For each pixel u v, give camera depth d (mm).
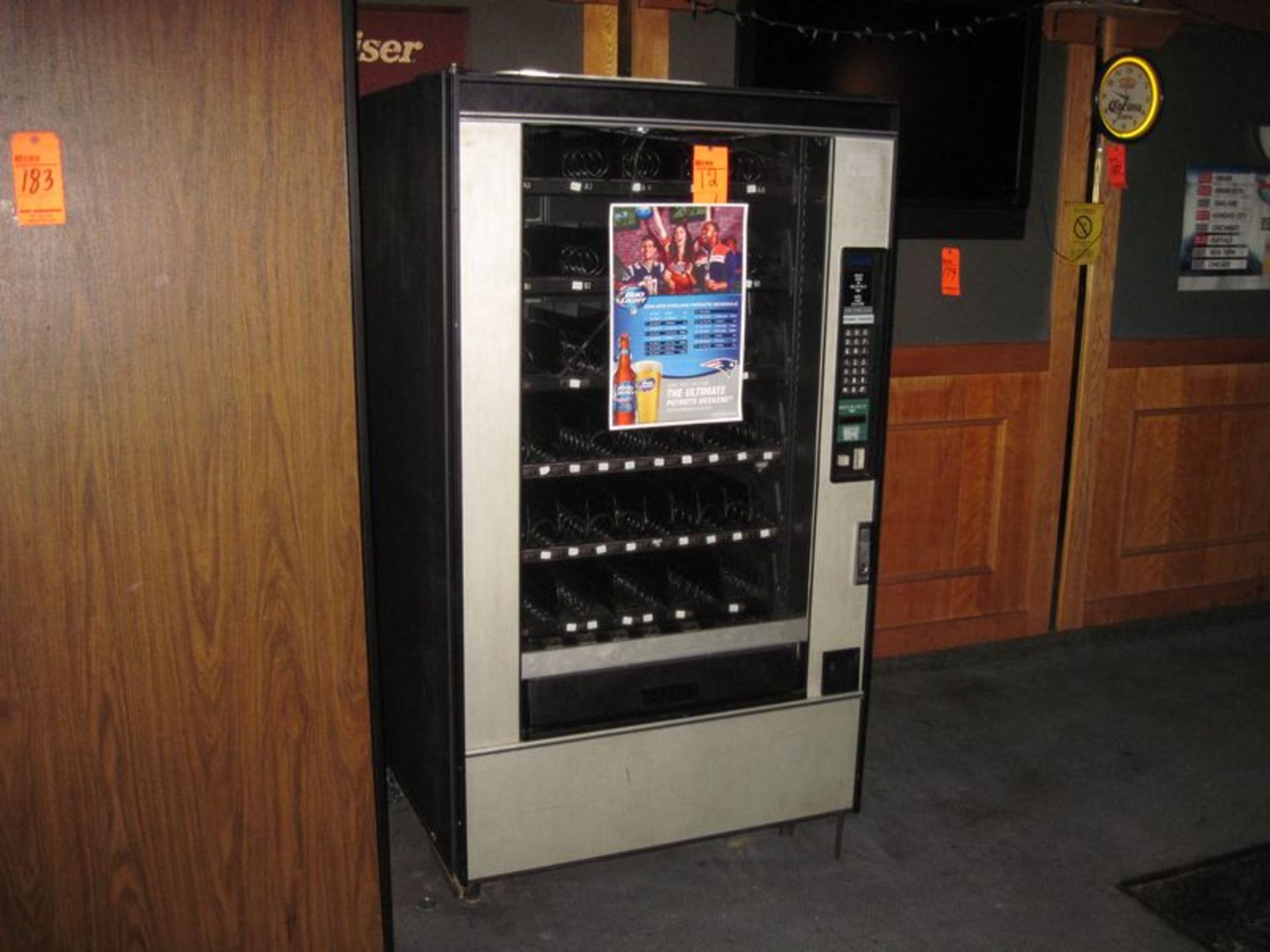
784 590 2494
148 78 1707
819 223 2320
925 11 3166
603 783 2338
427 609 2305
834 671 2506
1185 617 4105
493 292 2045
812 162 2322
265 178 1796
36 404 1749
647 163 2244
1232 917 2447
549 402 2385
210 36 1729
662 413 2287
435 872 2549
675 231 2225
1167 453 3939
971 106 3301
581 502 2352
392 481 2488
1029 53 3322
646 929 2369
